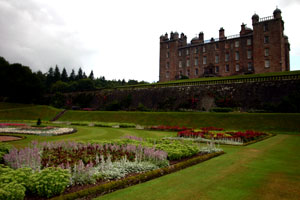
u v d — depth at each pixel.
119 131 24.34
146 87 52.91
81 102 62.97
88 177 6.51
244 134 18.03
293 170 8.27
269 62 53.75
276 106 33.16
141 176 7.04
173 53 73.25
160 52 76.81
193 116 33.12
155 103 49.12
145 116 37.66
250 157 10.77
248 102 37.41
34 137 18.62
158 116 36.22
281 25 54.16
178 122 32.47
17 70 66.81
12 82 64.00
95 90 63.41
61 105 63.66
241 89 39.09
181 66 71.38
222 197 5.68
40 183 5.38
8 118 44.28
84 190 5.68
